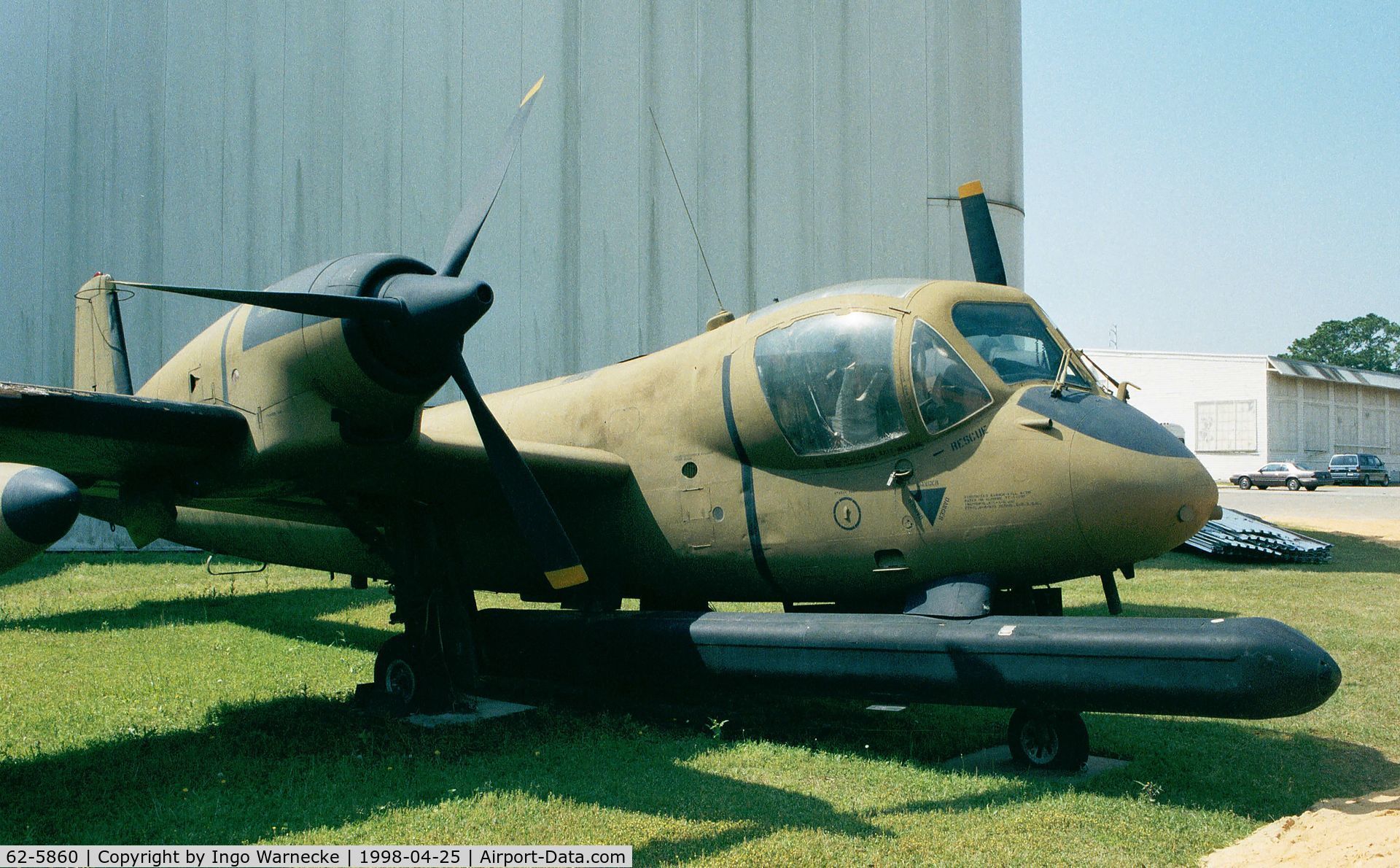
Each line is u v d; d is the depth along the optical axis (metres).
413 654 6.69
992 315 6.06
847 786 5.00
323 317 5.29
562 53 16.84
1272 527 16.53
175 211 17.53
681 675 6.16
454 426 8.74
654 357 7.21
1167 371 49.19
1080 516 5.34
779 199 16.80
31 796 4.84
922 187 17.05
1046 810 4.61
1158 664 4.65
